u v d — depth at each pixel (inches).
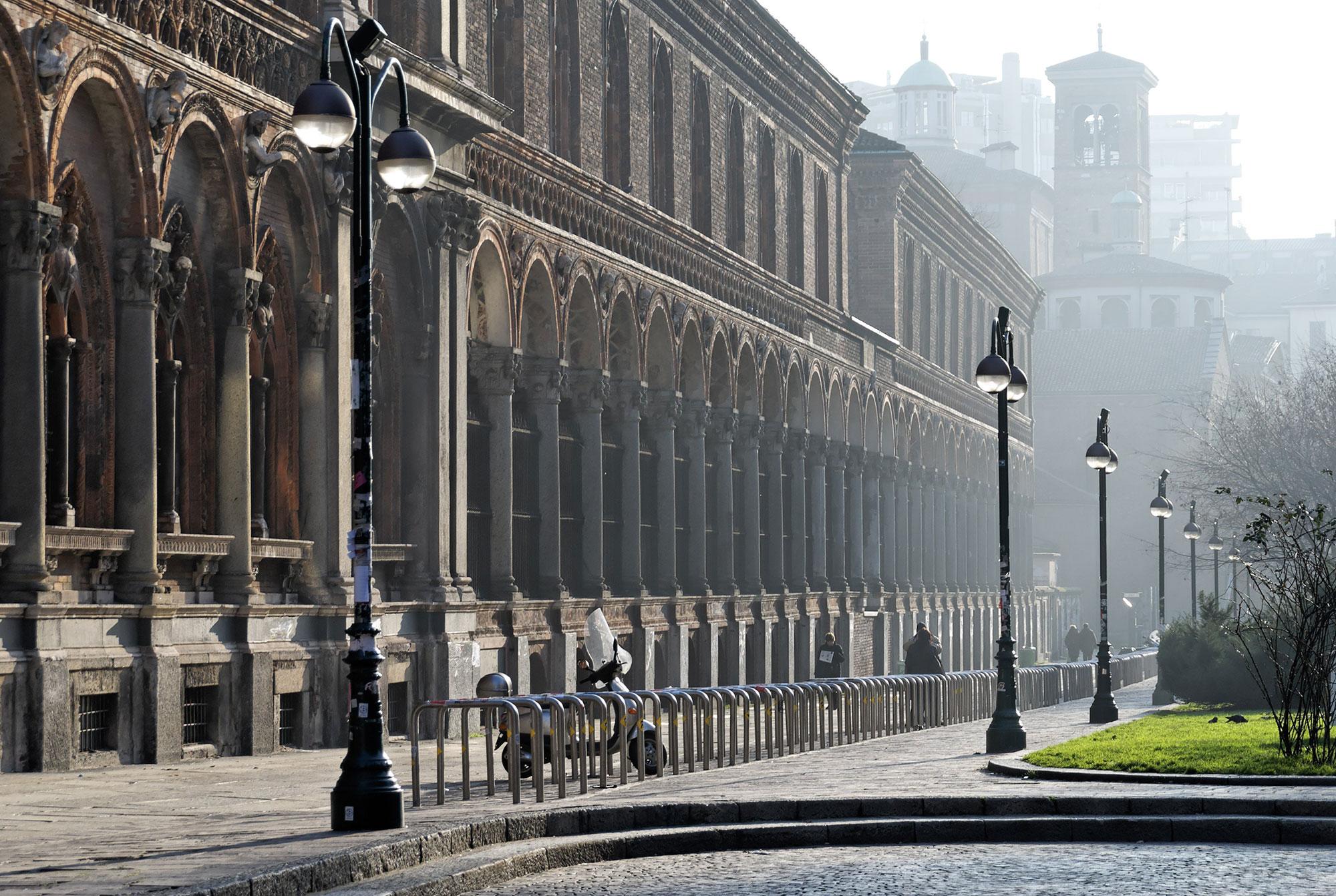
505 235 1779.0
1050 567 5743.1
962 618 4131.4
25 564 1091.3
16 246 1095.6
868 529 3353.8
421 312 1599.4
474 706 979.9
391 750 1438.2
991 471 4552.2
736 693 1337.4
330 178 1429.6
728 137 2568.9
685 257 2326.5
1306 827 912.3
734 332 2506.2
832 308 2994.6
